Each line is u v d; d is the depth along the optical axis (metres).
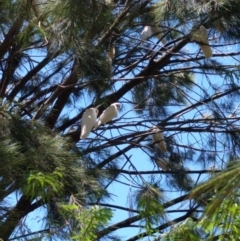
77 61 9.68
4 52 9.77
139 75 12.75
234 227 5.06
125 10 10.62
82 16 8.42
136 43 12.34
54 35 8.72
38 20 8.90
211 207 3.21
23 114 10.59
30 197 8.16
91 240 7.38
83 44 9.30
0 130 8.62
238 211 4.61
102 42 10.59
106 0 8.91
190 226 6.61
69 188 8.53
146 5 11.20
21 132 8.63
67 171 8.54
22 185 7.72
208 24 10.28
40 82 13.34
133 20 11.34
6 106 9.09
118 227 9.97
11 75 11.86
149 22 11.82
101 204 9.99
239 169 3.18
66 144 9.35
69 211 7.81
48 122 11.94
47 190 7.75
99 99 11.73
